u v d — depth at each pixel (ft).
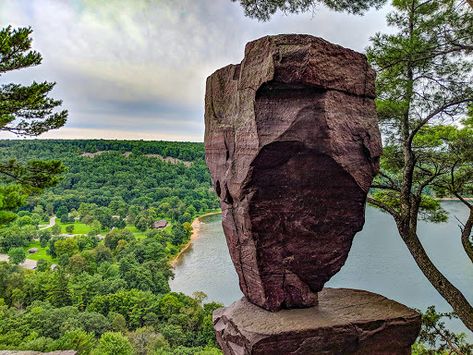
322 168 11.94
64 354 32.40
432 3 23.89
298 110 11.57
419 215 31.01
